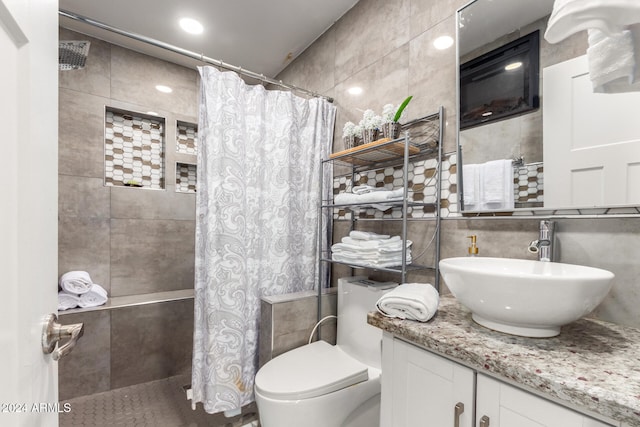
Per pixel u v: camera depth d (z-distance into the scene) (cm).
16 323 42
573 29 76
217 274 153
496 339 76
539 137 106
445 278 86
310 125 193
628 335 80
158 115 239
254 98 170
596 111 95
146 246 233
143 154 242
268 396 115
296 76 243
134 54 230
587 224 96
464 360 71
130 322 199
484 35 122
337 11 192
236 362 156
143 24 201
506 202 114
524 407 62
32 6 47
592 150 95
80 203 208
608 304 91
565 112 101
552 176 103
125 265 225
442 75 138
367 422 134
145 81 234
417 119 146
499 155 116
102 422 162
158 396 188
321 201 174
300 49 233
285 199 179
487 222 120
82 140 209
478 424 70
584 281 65
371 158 164
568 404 57
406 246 135
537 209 106
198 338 156
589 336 79
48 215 53
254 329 168
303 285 190
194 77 256
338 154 159
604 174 93
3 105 39
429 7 144
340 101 198
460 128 129
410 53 152
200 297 157
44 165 52
